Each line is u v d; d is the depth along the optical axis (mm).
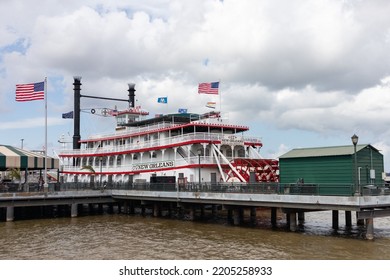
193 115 53125
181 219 40500
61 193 42688
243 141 48406
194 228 34375
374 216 27469
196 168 44875
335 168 32500
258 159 45281
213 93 47250
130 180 53875
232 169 43656
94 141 63031
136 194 43812
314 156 33750
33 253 25281
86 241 29109
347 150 32719
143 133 53344
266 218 39812
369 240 27312
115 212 47906
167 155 50031
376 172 33938
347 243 26469
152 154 51625
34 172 101625
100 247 26969
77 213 44562
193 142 45406
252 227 34125
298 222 36219
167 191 40312
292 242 27234
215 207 45562
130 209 46094
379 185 32000
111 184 47750
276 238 28812
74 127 71625
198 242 28188
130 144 55156
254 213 40625
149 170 51156
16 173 67438
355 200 26281
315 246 25781
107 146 60688
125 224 37625
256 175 43312
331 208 27562
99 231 33562
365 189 27172
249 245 26734
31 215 44625
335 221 32406
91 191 45031
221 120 49719
